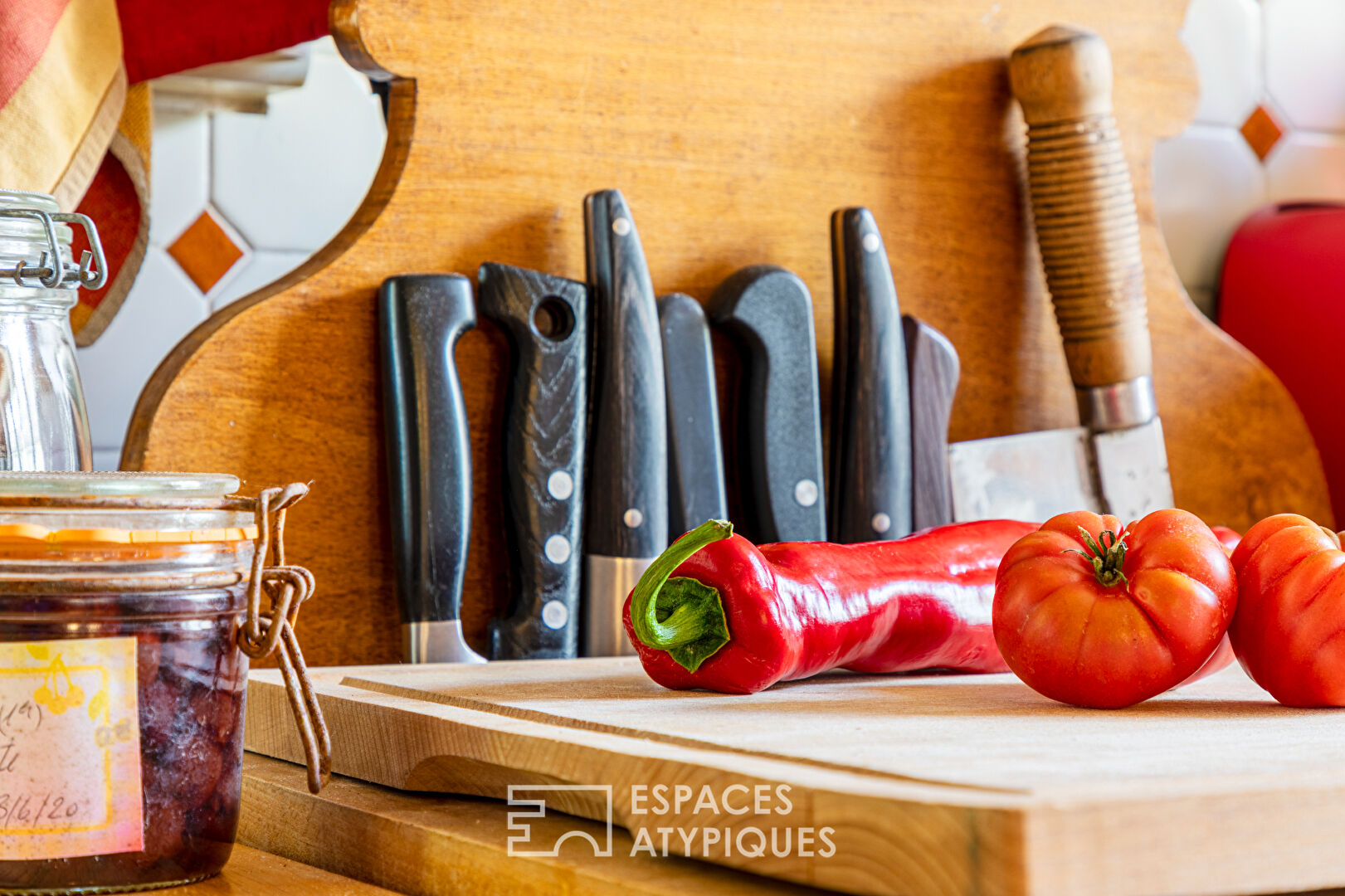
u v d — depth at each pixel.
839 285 0.97
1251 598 0.65
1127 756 0.49
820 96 1.03
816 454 0.94
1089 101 1.04
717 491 0.92
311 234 1.11
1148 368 1.06
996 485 1.02
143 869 0.48
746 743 0.52
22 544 0.46
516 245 0.92
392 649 0.87
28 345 0.63
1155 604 0.62
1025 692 0.69
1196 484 1.15
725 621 0.66
